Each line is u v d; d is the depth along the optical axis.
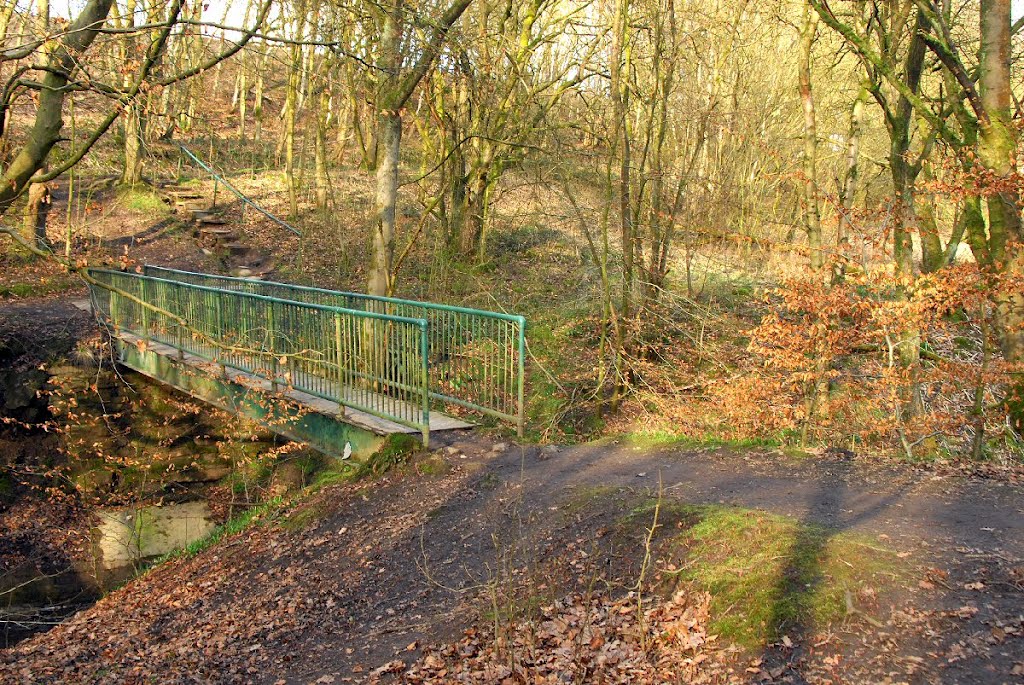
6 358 14.80
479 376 10.90
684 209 18.73
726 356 15.02
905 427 9.67
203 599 7.67
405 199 23.06
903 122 12.81
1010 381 9.88
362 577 7.25
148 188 24.19
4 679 6.69
